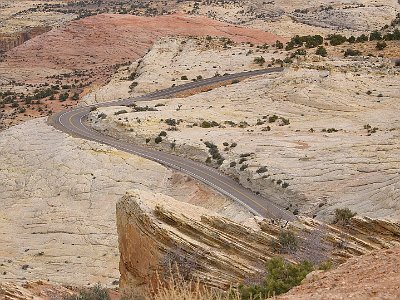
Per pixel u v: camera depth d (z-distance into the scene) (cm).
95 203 6762
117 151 7788
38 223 6512
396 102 8775
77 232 6172
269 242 2270
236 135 7694
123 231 2641
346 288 1136
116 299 2844
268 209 5597
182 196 6419
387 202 4516
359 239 2288
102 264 5416
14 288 3033
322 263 1842
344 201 5175
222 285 2053
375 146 6469
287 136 7350
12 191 7431
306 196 5538
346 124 8081
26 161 8075
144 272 2436
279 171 6109
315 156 6384
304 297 1082
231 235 2330
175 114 9119
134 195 2628
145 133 8200
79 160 7638
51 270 5378
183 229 2372
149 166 7256
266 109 9219
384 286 1087
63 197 7006
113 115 9081
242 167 6462
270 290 1523
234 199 5962
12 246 6047
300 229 2370
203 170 6919
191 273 2155
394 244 2238
